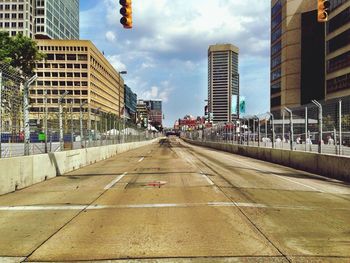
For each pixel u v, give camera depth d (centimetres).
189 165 2314
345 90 7669
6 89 1281
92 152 2598
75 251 626
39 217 879
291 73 10194
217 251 619
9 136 1313
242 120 3956
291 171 2033
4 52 4088
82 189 1320
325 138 1884
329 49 8306
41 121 1680
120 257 594
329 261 572
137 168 2125
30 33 16412
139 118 14412
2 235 727
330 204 1038
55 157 1745
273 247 640
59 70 14875
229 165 2352
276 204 1027
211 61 8406
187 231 740
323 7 1441
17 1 16088
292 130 2317
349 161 1576
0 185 1184
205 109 8862
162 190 1273
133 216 879
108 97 18038
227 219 843
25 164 1382
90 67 14925
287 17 10269
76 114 2364
